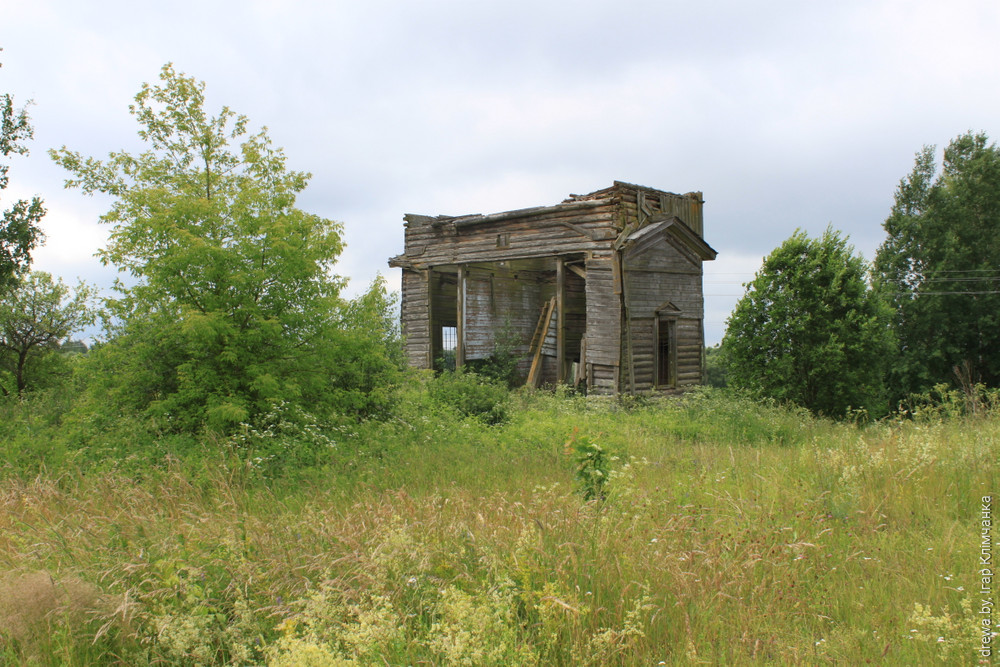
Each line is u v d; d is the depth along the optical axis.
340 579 4.04
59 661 3.70
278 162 12.20
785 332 21.83
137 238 10.13
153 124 11.46
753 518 5.65
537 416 15.88
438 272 27.09
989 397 11.19
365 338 11.98
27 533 5.48
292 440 9.64
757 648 3.55
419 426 12.44
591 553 4.58
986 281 36.56
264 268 10.56
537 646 3.58
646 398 19.72
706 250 23.14
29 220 19.08
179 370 10.08
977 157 40.72
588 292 21.05
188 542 5.01
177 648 3.60
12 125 19.03
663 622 3.93
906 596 4.28
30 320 18.97
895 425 12.20
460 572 4.29
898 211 42.69
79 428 10.22
